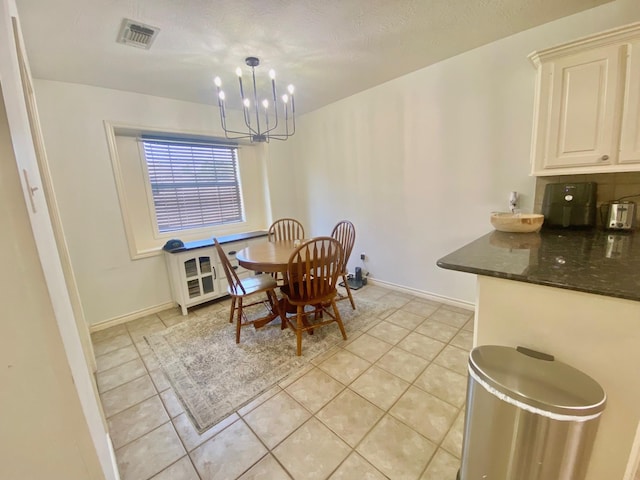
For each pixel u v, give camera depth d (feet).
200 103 10.44
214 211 11.98
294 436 4.58
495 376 2.90
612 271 3.38
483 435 3.02
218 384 5.93
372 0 5.19
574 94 5.46
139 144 9.75
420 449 4.25
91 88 8.20
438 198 8.94
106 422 4.98
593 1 5.55
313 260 6.73
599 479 3.28
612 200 5.97
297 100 10.84
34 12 4.82
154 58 6.82
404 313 8.78
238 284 7.52
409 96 9.02
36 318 1.96
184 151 10.88
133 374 6.40
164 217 10.59
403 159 9.58
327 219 12.76
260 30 5.94
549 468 2.66
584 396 2.61
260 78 8.50
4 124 1.78
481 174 7.91
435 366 6.18
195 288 9.84
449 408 5.01
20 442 2.02
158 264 9.84
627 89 4.99
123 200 8.95
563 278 3.19
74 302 5.59
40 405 2.04
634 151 5.06
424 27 6.25
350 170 11.36
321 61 7.59
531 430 2.64
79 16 5.07
